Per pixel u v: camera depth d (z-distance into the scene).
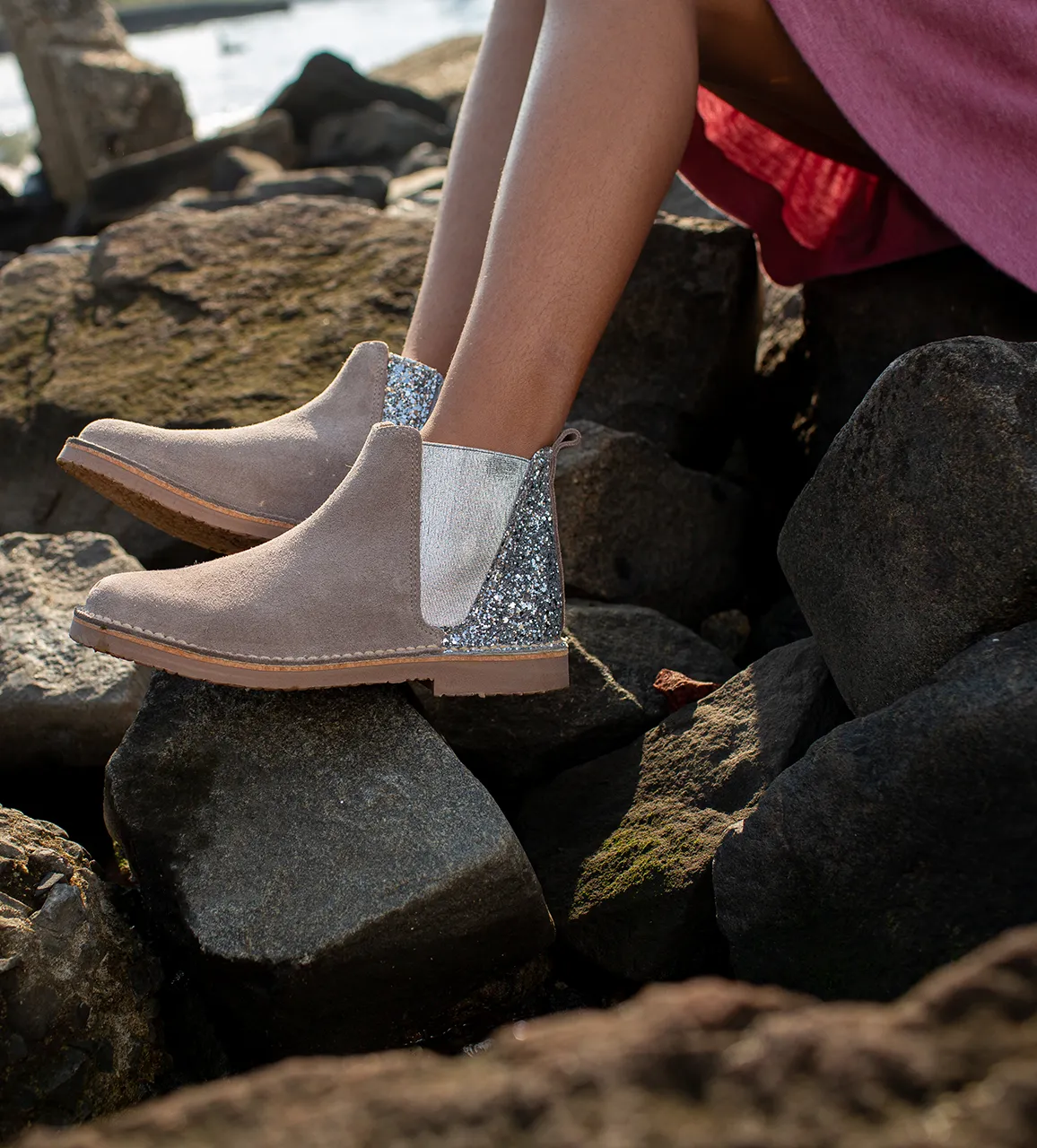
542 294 1.20
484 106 1.44
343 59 8.25
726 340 2.00
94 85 7.97
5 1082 1.00
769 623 1.75
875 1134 0.47
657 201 1.24
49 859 1.12
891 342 1.78
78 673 1.52
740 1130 0.48
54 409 2.14
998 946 0.55
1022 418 1.03
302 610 1.16
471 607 1.23
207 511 1.33
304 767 1.18
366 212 2.47
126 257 2.43
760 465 2.12
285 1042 1.11
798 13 1.28
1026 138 1.36
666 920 1.18
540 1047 0.56
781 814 1.05
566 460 1.70
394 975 1.10
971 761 0.94
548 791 1.42
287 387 2.09
